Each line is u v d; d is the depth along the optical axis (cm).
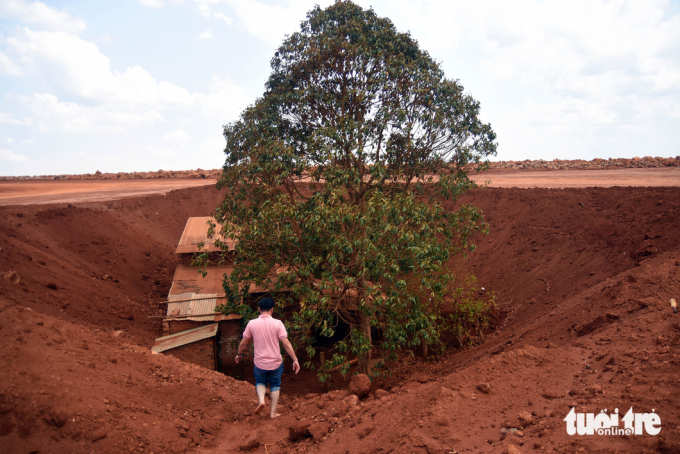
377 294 1004
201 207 3256
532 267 1725
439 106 1312
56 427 476
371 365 1331
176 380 716
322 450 497
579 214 1811
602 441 366
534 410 472
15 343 590
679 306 696
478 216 1249
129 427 525
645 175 2681
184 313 1500
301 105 1328
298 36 1396
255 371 630
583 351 639
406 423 481
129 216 2592
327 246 1038
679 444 329
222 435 588
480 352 1229
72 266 1653
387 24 1423
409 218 1088
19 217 1794
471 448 409
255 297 1559
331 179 1134
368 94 1296
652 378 458
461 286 1515
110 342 795
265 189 1245
